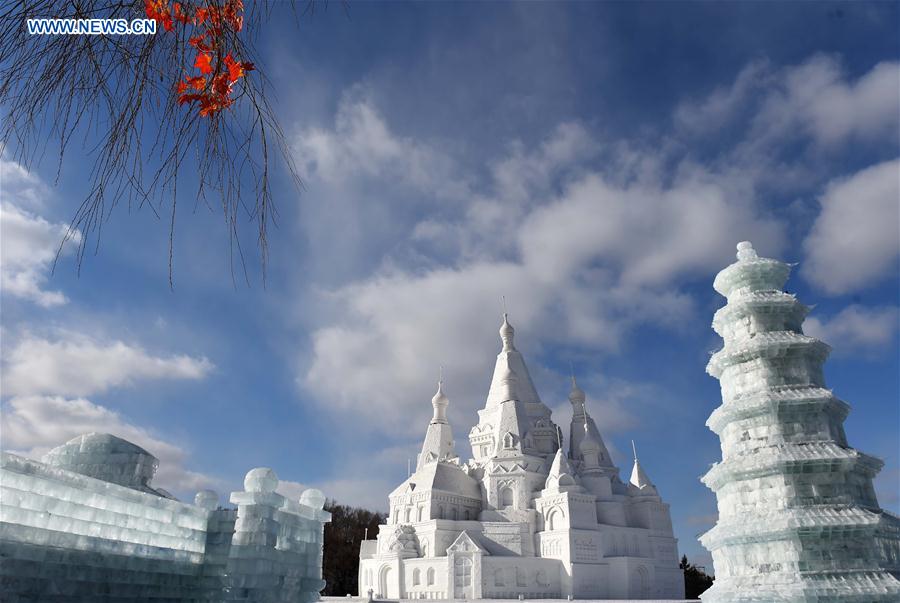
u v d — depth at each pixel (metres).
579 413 113.38
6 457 18.58
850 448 26.00
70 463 27.50
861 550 23.95
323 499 33.78
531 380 113.94
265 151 6.81
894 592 22.41
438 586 82.75
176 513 25.98
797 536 24.12
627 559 84.31
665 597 89.81
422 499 93.69
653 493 97.69
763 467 25.44
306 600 30.33
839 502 24.66
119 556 22.42
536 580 82.81
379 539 96.50
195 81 6.56
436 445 110.69
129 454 27.73
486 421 109.56
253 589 25.59
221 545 27.28
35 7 6.16
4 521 18.36
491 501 94.00
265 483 27.83
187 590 25.64
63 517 20.44
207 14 6.70
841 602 22.67
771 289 29.50
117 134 6.29
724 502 27.20
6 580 18.02
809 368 27.56
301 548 30.69
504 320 118.50
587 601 71.19
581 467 101.94
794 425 26.27
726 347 28.77
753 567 25.03
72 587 20.20
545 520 89.94
